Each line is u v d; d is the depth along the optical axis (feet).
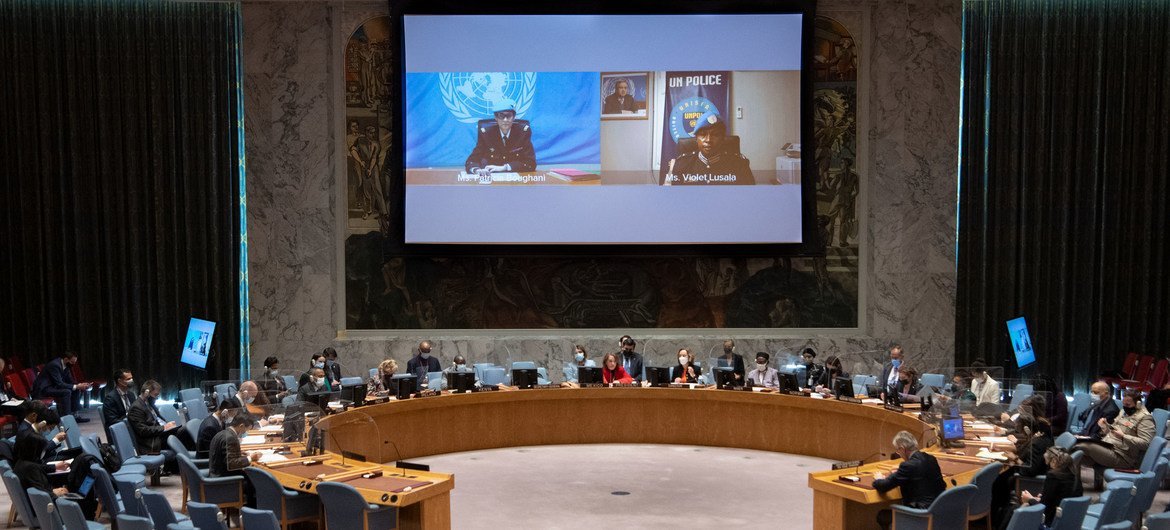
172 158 54.90
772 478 38.17
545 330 56.13
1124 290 56.08
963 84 55.57
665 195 54.44
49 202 54.60
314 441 31.40
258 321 55.21
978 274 55.67
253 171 54.85
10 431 46.75
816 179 55.67
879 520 26.53
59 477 29.96
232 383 47.34
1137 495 26.43
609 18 53.78
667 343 55.72
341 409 38.42
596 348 55.57
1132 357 53.78
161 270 55.11
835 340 55.77
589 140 54.29
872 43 55.26
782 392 43.52
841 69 55.42
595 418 46.19
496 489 36.11
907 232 55.47
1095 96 55.36
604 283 56.13
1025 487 29.84
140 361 55.16
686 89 54.13
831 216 55.88
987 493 26.84
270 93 54.65
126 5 54.49
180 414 39.65
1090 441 34.35
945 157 55.36
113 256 55.21
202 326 53.21
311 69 54.54
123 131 55.11
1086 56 55.31
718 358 51.78
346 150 55.42
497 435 45.03
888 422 38.42
